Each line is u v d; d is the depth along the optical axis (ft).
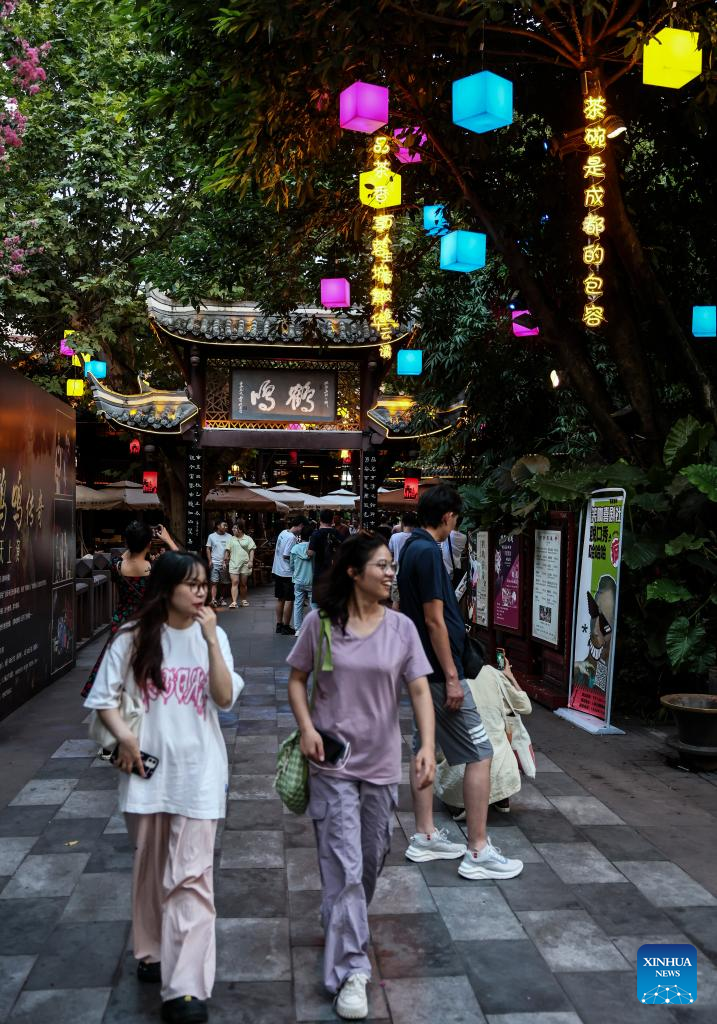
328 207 31.73
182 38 24.48
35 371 68.39
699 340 28.86
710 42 19.38
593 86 20.59
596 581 23.72
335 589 10.43
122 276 59.47
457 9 20.12
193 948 9.42
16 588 24.48
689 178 30.71
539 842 14.93
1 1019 9.42
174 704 9.83
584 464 27.94
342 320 49.14
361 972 9.66
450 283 40.04
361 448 50.85
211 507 70.28
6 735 21.95
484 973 10.53
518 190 29.14
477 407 43.50
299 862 13.98
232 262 35.63
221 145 27.78
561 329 28.19
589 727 22.99
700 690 24.64
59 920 11.82
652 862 14.06
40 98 54.70
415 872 13.58
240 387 50.44
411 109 24.35
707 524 24.53
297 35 20.12
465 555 36.47
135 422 49.08
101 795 17.21
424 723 10.44
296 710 10.46
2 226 53.01
